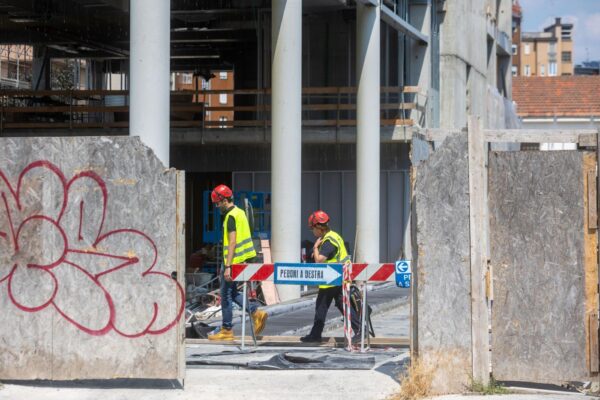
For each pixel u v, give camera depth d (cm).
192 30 3731
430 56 3572
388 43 3488
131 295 1076
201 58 4694
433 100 3638
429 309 1041
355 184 3381
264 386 1107
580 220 1020
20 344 1086
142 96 1731
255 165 3381
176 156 3416
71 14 3409
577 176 1020
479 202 1041
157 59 1734
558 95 6950
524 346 1038
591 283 1020
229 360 1259
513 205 1037
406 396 1033
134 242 1073
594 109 6738
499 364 1046
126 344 1077
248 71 4209
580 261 1021
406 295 2625
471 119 1038
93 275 1079
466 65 4119
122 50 4197
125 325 1077
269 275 1409
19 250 1085
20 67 5828
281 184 2448
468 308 1045
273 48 2456
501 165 1039
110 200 1074
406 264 1353
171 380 1130
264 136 3241
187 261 3344
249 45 4194
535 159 1030
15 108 3216
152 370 1076
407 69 3534
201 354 1327
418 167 1042
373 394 1066
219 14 3525
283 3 2438
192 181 3650
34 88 4216
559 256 1027
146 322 1074
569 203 1022
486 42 4616
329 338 1474
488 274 1045
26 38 3894
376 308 2233
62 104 3769
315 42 3434
